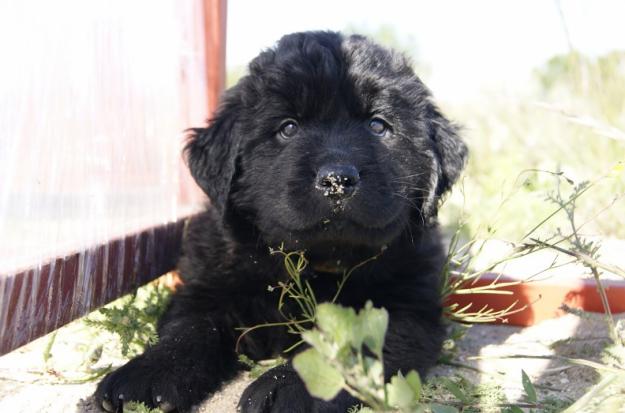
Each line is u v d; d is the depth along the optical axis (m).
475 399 0.45
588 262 0.46
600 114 1.16
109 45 0.55
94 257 0.49
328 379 0.27
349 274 0.52
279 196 0.51
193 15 0.74
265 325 0.51
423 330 0.52
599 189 0.93
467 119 1.54
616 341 0.46
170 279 0.69
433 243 0.60
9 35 0.39
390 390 0.28
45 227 0.44
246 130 0.55
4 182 0.39
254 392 0.43
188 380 0.46
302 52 0.56
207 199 0.63
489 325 0.67
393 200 0.51
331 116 0.54
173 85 0.70
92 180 0.51
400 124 0.55
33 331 0.42
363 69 0.55
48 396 0.46
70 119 0.48
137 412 0.42
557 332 0.62
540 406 0.43
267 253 0.54
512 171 1.14
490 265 0.60
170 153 0.69
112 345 0.56
